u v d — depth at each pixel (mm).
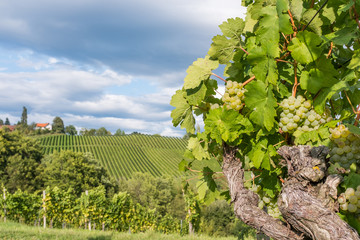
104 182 48688
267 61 1952
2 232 10344
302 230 1649
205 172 2934
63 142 88125
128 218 21359
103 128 167000
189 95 2510
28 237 9875
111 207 20141
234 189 2166
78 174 44656
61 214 18469
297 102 1978
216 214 27938
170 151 90938
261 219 1943
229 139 2176
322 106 1938
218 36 2410
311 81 1950
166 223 25094
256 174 2525
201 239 14312
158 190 50688
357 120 1879
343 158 1805
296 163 1742
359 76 1922
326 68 1904
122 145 90312
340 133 1825
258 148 2193
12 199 17891
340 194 1708
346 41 1751
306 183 1684
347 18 2062
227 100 2215
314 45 1856
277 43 1907
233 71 2508
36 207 18688
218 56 2482
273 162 2199
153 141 96812
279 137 2184
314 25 1921
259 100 2021
